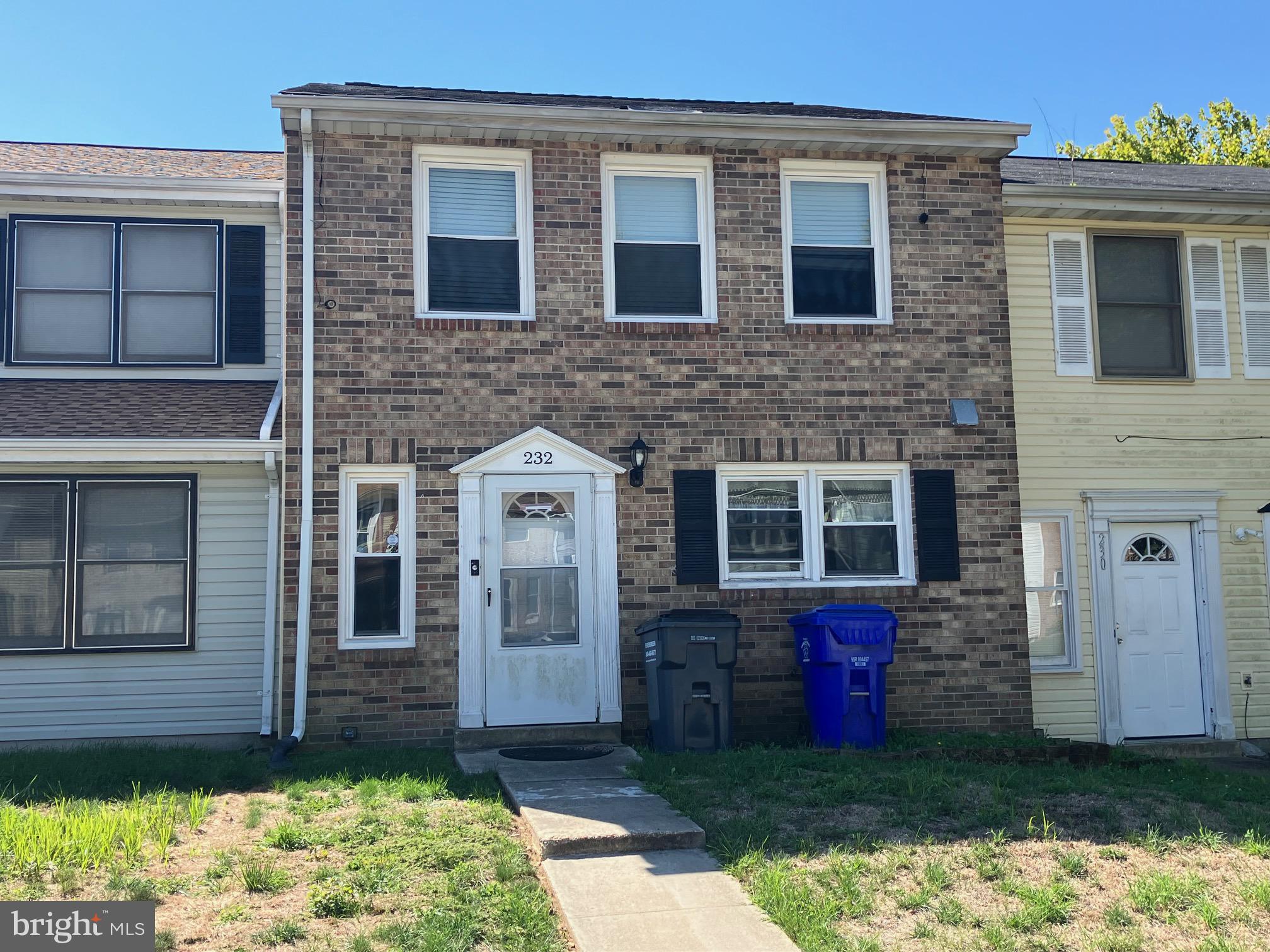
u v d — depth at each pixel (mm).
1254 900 6324
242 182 12320
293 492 10656
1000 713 11555
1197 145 30938
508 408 11086
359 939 5516
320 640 10516
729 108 13266
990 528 11781
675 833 7020
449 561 10820
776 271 11727
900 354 11828
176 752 10141
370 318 10938
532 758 9695
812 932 5695
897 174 12062
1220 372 13117
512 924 5879
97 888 6172
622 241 11672
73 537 11141
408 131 11094
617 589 11055
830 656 10477
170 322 12406
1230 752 12414
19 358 12102
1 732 10867
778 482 11664
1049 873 6773
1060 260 12961
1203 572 12789
